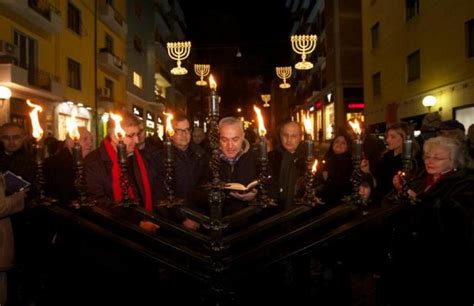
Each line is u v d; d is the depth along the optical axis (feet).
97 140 69.26
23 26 51.90
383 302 9.53
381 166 14.10
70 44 64.95
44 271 9.62
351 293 10.48
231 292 7.31
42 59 56.39
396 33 58.08
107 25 80.94
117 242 7.39
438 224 8.21
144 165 10.69
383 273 9.74
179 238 9.74
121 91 88.22
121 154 7.54
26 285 9.66
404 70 55.62
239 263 7.15
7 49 46.93
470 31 40.83
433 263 8.35
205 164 10.30
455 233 8.13
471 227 8.07
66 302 9.60
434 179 9.48
